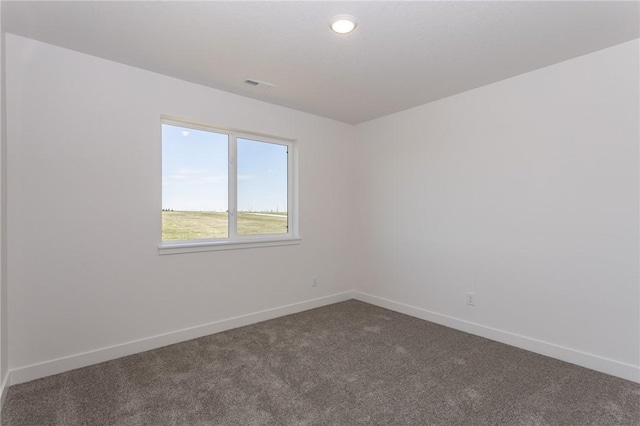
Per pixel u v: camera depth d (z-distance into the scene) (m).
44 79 2.23
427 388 2.12
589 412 1.87
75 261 2.36
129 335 2.60
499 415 1.85
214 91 3.04
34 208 2.20
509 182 2.81
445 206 3.29
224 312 3.15
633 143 2.20
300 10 1.85
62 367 2.31
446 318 3.28
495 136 2.89
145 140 2.66
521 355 2.61
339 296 4.16
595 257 2.37
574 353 2.46
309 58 2.43
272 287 3.52
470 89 3.05
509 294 2.82
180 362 2.47
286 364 2.45
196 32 2.09
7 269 2.09
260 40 2.18
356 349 2.72
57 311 2.29
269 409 1.90
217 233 3.24
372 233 4.05
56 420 1.79
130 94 2.58
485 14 1.88
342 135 4.18
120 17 1.92
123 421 1.79
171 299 2.82
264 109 3.41
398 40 2.17
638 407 1.92
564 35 2.12
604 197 2.32
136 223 2.62
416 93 3.15
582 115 2.41
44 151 2.23
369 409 1.91
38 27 2.03
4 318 2.00
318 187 3.94
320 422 1.79
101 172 2.46
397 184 3.75
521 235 2.74
